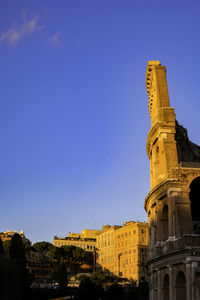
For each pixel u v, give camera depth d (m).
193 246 52.31
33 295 87.50
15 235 78.06
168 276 60.25
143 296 106.00
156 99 70.75
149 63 75.00
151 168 73.69
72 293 99.25
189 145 70.25
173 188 58.72
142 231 177.75
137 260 172.00
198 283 50.94
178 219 57.00
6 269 27.08
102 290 91.81
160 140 65.69
